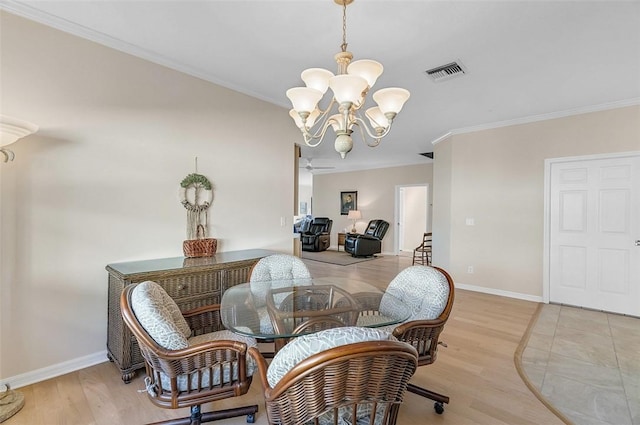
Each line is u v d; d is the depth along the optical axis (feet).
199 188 9.59
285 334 4.90
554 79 9.68
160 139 8.70
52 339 6.95
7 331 6.42
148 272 6.93
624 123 11.48
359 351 2.73
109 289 7.54
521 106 12.12
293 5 6.23
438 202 17.58
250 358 4.86
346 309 6.03
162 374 4.44
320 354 2.70
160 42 7.78
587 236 12.29
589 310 12.07
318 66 9.01
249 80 9.99
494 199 14.51
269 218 11.71
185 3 6.24
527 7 6.23
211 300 8.02
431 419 5.69
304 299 6.59
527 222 13.62
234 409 5.57
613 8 6.24
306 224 31.07
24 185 6.58
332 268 20.47
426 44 7.66
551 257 13.06
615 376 7.22
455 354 8.30
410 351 3.03
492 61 8.53
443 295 5.63
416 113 13.04
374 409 3.13
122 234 8.00
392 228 26.96
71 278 7.21
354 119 6.00
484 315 11.48
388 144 19.27
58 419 5.53
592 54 8.13
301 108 5.30
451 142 15.94
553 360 7.99
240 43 7.77
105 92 7.67
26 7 6.43
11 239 6.45
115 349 7.02
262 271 8.08
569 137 12.60
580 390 6.64
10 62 6.41
